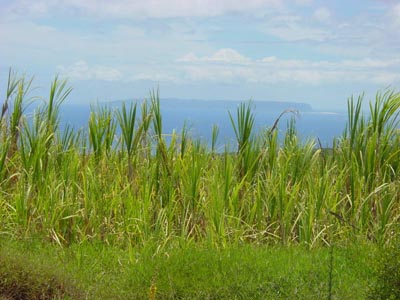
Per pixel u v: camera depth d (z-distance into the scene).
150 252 8.84
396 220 10.33
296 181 10.67
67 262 8.64
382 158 10.98
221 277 7.55
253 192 10.59
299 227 10.05
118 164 10.77
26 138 10.44
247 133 10.95
